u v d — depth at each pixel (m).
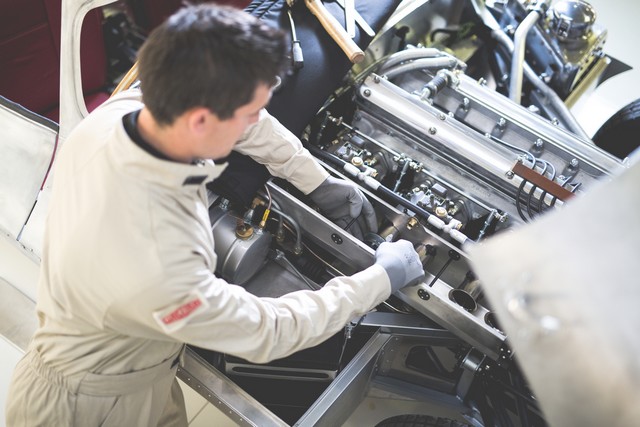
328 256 2.09
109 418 1.54
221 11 1.11
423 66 2.33
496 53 2.92
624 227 0.55
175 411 1.92
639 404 0.51
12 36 2.27
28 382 1.53
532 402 1.86
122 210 1.19
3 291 2.51
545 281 0.58
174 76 1.06
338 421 2.03
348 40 2.07
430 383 2.11
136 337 1.42
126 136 1.18
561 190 1.92
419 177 2.11
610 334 0.53
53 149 2.07
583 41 2.83
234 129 1.18
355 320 1.90
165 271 1.19
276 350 1.39
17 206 2.21
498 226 2.06
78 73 1.92
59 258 1.25
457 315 1.80
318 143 2.21
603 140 2.80
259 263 1.93
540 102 2.76
